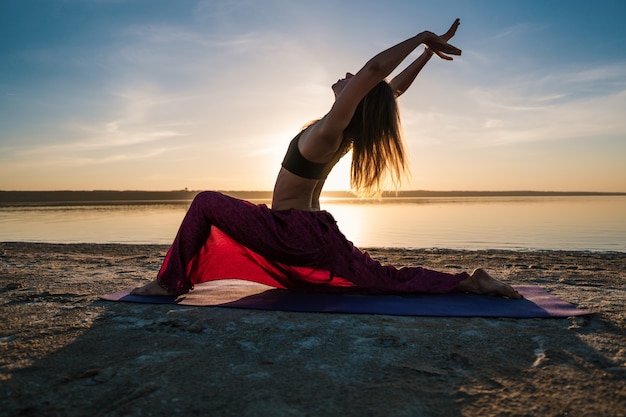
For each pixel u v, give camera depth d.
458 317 2.41
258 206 2.74
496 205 46.06
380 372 1.66
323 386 1.53
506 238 11.73
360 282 2.90
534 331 2.16
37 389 1.50
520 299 2.84
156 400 1.42
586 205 45.12
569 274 4.45
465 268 5.43
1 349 1.88
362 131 2.64
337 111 2.44
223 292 3.05
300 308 2.57
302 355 1.83
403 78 3.22
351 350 1.89
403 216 23.88
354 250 2.93
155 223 17.98
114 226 16.22
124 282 3.55
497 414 1.34
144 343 1.97
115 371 1.65
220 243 2.87
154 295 2.87
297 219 2.72
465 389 1.51
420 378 1.60
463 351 1.88
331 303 2.70
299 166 2.72
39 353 1.84
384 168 2.70
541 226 16.17
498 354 1.85
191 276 2.92
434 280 2.98
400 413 1.34
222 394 1.47
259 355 1.83
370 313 2.48
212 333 2.11
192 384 1.54
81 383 1.55
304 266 2.84
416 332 2.14
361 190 2.80
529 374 1.64
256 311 2.53
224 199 2.69
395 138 2.66
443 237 12.05
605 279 4.03
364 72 2.35
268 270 2.98
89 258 5.92
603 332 2.14
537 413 1.34
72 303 2.72
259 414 1.34
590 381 1.57
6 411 1.35
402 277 2.97
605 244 10.20
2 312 2.50
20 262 5.15
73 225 16.83
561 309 2.56
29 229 14.75
